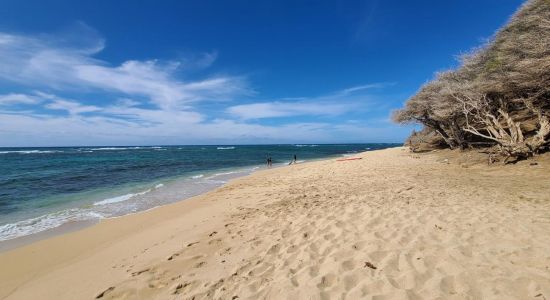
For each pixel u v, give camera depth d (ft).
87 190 53.93
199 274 14.24
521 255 12.97
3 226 30.89
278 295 11.52
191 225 24.45
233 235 19.79
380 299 10.53
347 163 70.90
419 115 73.00
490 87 46.24
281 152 237.45
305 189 36.78
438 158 61.77
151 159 147.43
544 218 17.69
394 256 13.80
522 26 47.73
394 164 58.80
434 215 19.60
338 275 12.57
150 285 13.55
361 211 22.09
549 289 10.29
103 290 13.55
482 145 63.67
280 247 16.69
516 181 30.78
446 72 66.95
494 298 10.06
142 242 21.24
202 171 86.53
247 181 54.54
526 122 58.49
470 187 29.12
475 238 15.24
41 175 76.89
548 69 34.47
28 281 16.89
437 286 11.01
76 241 24.20
